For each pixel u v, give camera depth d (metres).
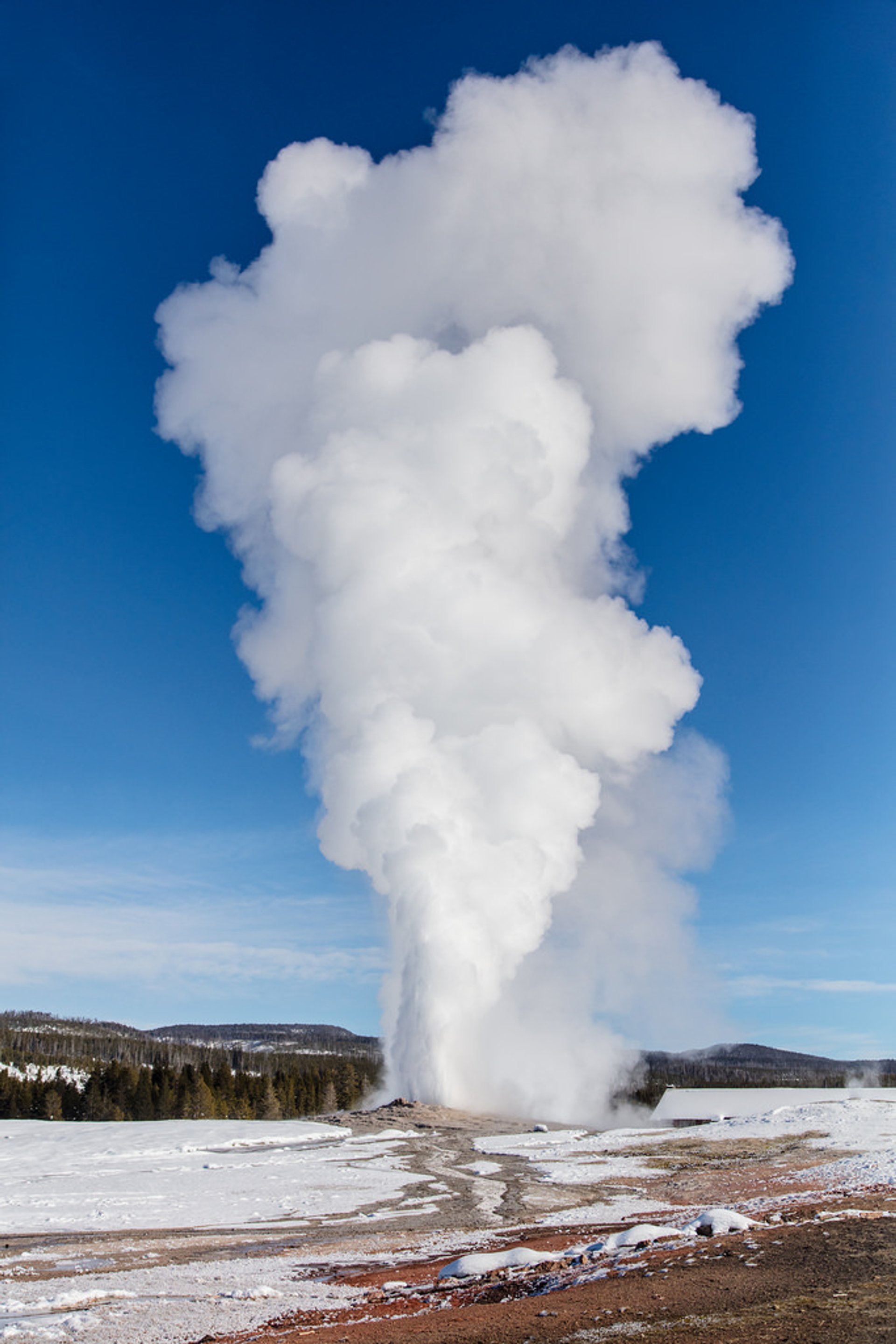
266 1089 117.06
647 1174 41.12
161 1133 65.06
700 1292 15.03
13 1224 31.95
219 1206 35.59
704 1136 53.16
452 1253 24.56
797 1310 13.41
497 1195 37.09
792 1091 95.25
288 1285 21.25
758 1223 20.36
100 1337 16.69
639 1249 19.61
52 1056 161.75
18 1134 65.31
